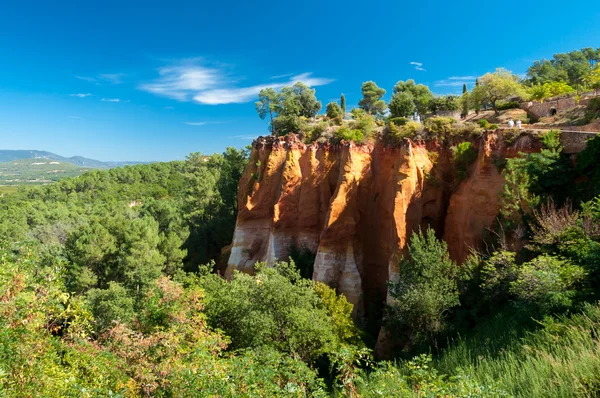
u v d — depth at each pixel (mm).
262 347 18266
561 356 9742
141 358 14094
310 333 19578
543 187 22406
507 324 15367
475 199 26516
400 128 34844
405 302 21375
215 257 57781
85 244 41719
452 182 30047
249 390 10734
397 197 28953
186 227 60094
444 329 19922
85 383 12445
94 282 41000
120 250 43625
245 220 44188
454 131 31234
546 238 17953
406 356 20328
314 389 12961
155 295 18969
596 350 9094
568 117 30328
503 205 23938
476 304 20203
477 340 15586
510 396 8617
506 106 40781
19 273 11156
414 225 29047
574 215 18422
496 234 23125
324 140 39938
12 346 9961
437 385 9578
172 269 46969
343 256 33594
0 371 8438
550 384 8648
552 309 13828
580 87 44688
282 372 12703
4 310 10219
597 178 20375
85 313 13570
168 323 17516
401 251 28094
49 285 12297
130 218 77062
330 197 38219
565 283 14195
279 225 39438
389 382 11008
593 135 21953
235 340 20750
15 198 130500
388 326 23906
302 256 37156
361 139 36094
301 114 55531
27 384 9828
